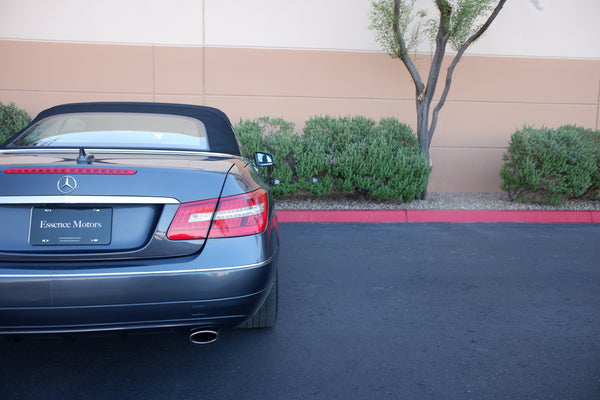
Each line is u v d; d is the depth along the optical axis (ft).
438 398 7.69
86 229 6.81
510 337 10.05
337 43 28.58
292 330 10.22
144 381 8.09
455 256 16.49
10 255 6.61
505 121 29.60
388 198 25.18
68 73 27.45
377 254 16.56
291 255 16.24
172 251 6.94
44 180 6.69
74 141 9.45
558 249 17.75
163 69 27.96
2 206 6.66
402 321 10.80
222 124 11.25
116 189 6.81
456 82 29.12
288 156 23.97
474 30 24.62
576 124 30.04
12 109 24.67
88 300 6.56
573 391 7.95
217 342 9.61
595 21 29.45
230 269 7.02
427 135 25.08
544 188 24.32
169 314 6.89
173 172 7.18
